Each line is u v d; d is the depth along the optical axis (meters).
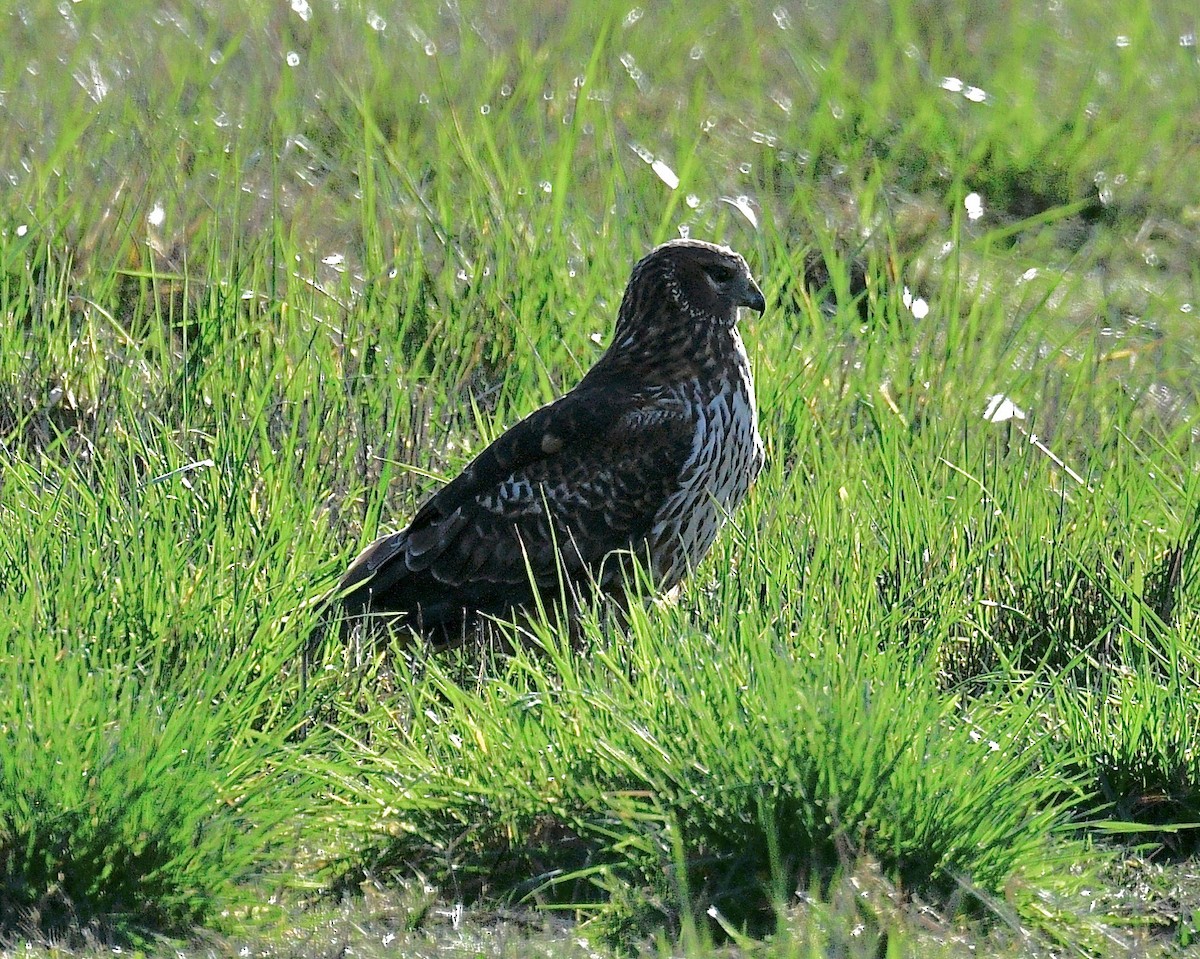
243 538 11.09
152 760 8.48
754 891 8.45
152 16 21.62
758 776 8.65
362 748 9.35
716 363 11.91
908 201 18.69
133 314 15.27
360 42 21.09
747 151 19.34
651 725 9.02
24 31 20.88
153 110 17.98
